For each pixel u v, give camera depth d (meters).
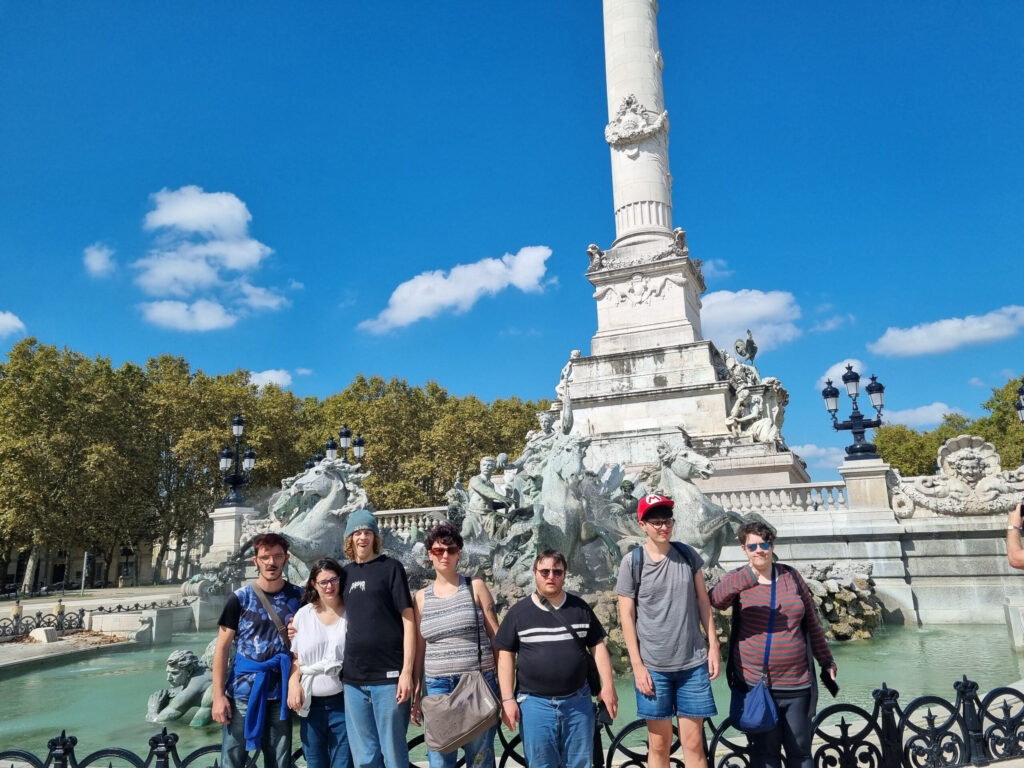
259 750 5.58
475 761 5.24
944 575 20.56
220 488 54.66
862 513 21.36
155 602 24.19
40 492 43.25
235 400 55.31
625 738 9.00
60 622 19.89
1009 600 16.06
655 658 5.44
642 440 29.55
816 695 5.62
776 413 31.16
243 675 5.52
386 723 5.21
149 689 13.16
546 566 5.23
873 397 22.27
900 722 6.43
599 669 5.30
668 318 33.22
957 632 18.36
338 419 59.62
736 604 5.73
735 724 5.54
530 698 5.15
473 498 17.45
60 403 46.53
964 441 20.80
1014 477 20.30
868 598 18.83
